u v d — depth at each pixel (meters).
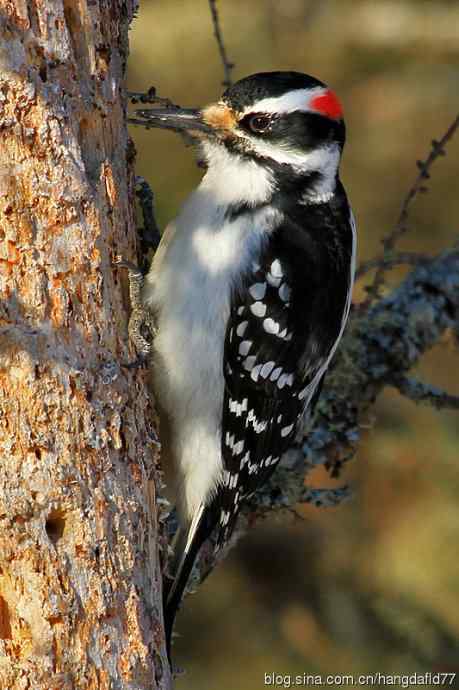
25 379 6.29
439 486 12.62
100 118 6.69
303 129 8.07
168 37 13.45
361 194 14.11
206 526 8.30
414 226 14.05
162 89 13.37
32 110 6.27
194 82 13.38
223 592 12.61
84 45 6.56
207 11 13.52
